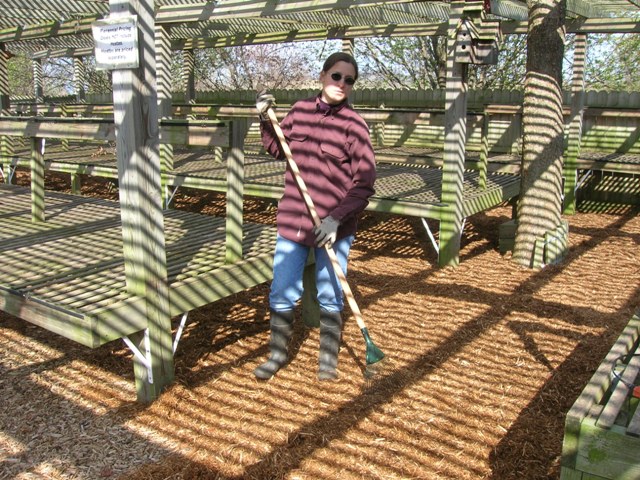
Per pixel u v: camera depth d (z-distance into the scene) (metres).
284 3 6.09
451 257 5.90
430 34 8.81
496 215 8.32
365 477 2.77
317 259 3.48
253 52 18.73
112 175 7.70
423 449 2.98
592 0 7.73
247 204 8.93
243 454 2.93
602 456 2.16
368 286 5.38
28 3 6.33
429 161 7.90
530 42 5.68
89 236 4.62
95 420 3.24
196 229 4.87
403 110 6.00
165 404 3.36
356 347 4.09
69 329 3.14
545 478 2.75
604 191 8.83
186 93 11.68
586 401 2.32
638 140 8.98
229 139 3.70
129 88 3.07
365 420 3.21
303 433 3.08
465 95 5.69
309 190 3.38
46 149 9.89
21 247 4.30
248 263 3.94
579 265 5.95
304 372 3.75
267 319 4.66
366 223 7.96
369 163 3.29
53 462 2.89
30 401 3.43
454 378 3.68
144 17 3.09
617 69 14.71
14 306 3.41
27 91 21.22
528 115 5.75
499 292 5.18
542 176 5.76
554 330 4.37
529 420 3.22
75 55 13.07
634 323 3.15
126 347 4.17
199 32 10.12
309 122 3.36
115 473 2.80
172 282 3.53
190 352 4.02
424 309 4.80
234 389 3.54
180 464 2.85
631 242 6.84
